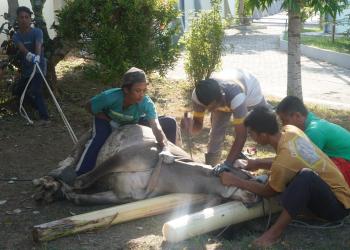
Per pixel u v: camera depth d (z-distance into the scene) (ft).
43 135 22.94
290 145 13.25
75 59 39.63
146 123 16.72
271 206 14.32
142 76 15.12
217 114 17.46
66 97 29.14
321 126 14.42
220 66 32.65
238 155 15.61
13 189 17.12
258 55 52.54
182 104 28.94
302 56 53.57
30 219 14.82
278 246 12.92
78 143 16.58
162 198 14.73
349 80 39.09
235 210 13.73
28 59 23.24
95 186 15.75
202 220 13.21
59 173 15.79
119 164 14.87
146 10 25.36
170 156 14.71
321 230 13.88
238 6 87.76
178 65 42.91
